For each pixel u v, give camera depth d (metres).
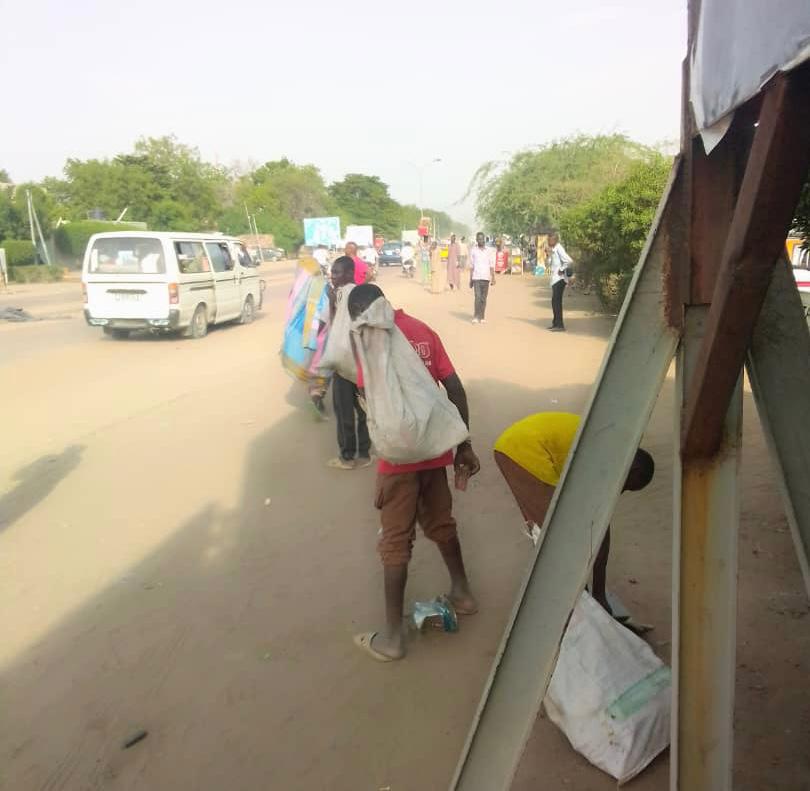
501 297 22.20
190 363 11.27
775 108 1.24
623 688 2.80
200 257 14.24
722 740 1.96
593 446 1.86
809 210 3.79
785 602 3.71
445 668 3.40
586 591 3.27
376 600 4.01
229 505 5.41
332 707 3.18
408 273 37.47
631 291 1.81
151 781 2.81
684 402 1.82
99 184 53.75
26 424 7.82
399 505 3.47
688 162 1.74
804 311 1.74
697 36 1.68
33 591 4.23
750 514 4.69
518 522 4.93
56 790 2.78
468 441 3.74
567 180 30.28
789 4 1.16
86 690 3.34
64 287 32.00
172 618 3.91
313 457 6.43
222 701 3.24
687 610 1.92
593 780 2.68
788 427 1.77
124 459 6.55
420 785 2.73
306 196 86.38
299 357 7.52
